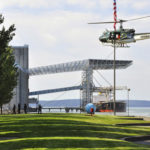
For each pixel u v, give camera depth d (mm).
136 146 19453
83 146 18438
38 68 192000
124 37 98250
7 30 26500
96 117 49344
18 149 17641
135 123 40719
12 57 50906
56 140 20719
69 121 36219
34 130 27953
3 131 27938
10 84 48875
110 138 24406
